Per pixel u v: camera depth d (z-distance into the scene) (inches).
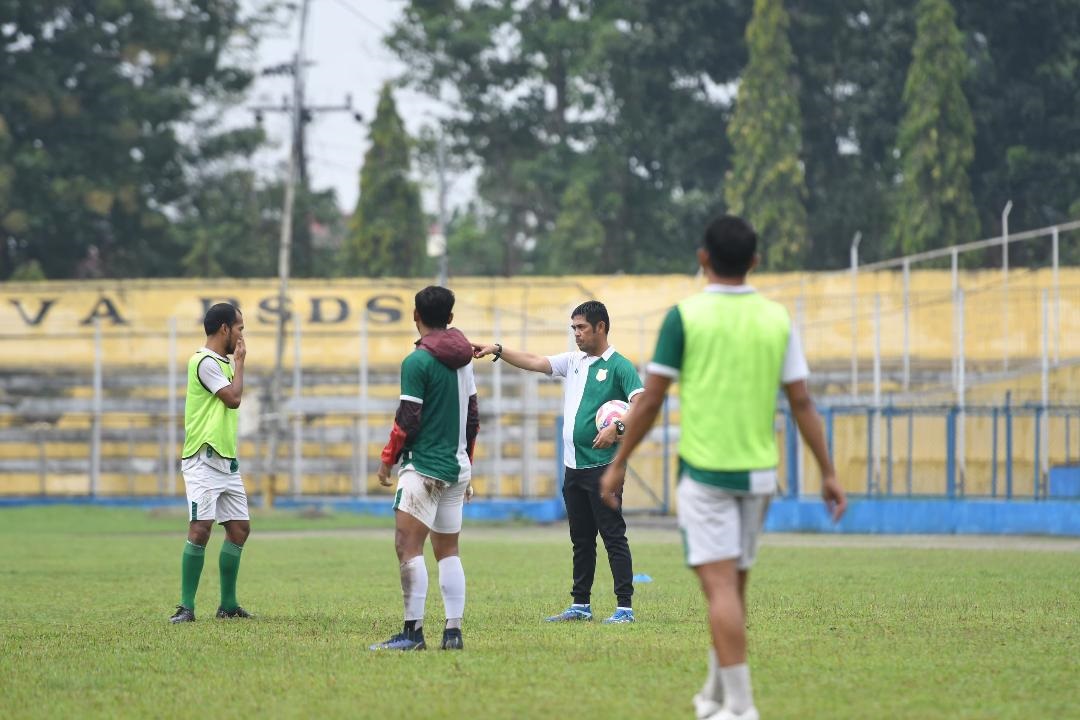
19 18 5305.1
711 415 620.1
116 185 5270.7
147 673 791.1
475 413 887.7
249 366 4143.7
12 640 936.3
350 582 1432.1
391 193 5196.9
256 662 824.9
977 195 4707.2
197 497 1067.9
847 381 3826.3
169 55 5487.2
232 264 5580.7
